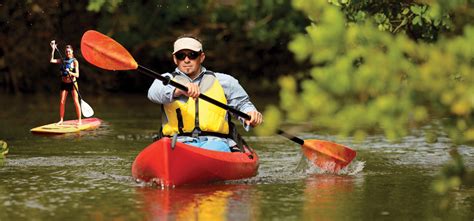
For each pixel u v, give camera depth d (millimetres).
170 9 46031
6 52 46188
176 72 18750
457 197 15859
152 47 47594
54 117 33781
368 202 15445
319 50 10289
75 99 26438
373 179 18328
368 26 10617
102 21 45125
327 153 19625
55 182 17625
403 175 18891
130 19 45781
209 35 48812
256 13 46719
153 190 16672
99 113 36562
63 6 42844
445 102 10539
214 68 50750
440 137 26578
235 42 49594
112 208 14758
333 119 10461
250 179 18219
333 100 10383
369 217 14062
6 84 48844
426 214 14297
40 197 15852
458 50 10508
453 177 12031
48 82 49375
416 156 22234
